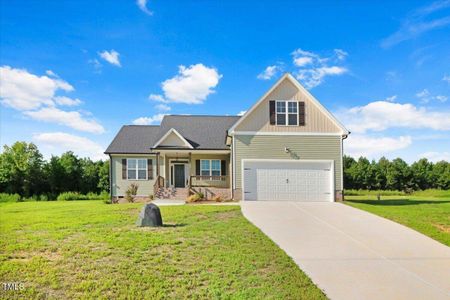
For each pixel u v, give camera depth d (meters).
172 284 5.98
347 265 7.59
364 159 50.72
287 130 20.14
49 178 36.84
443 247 9.23
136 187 24.75
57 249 7.84
